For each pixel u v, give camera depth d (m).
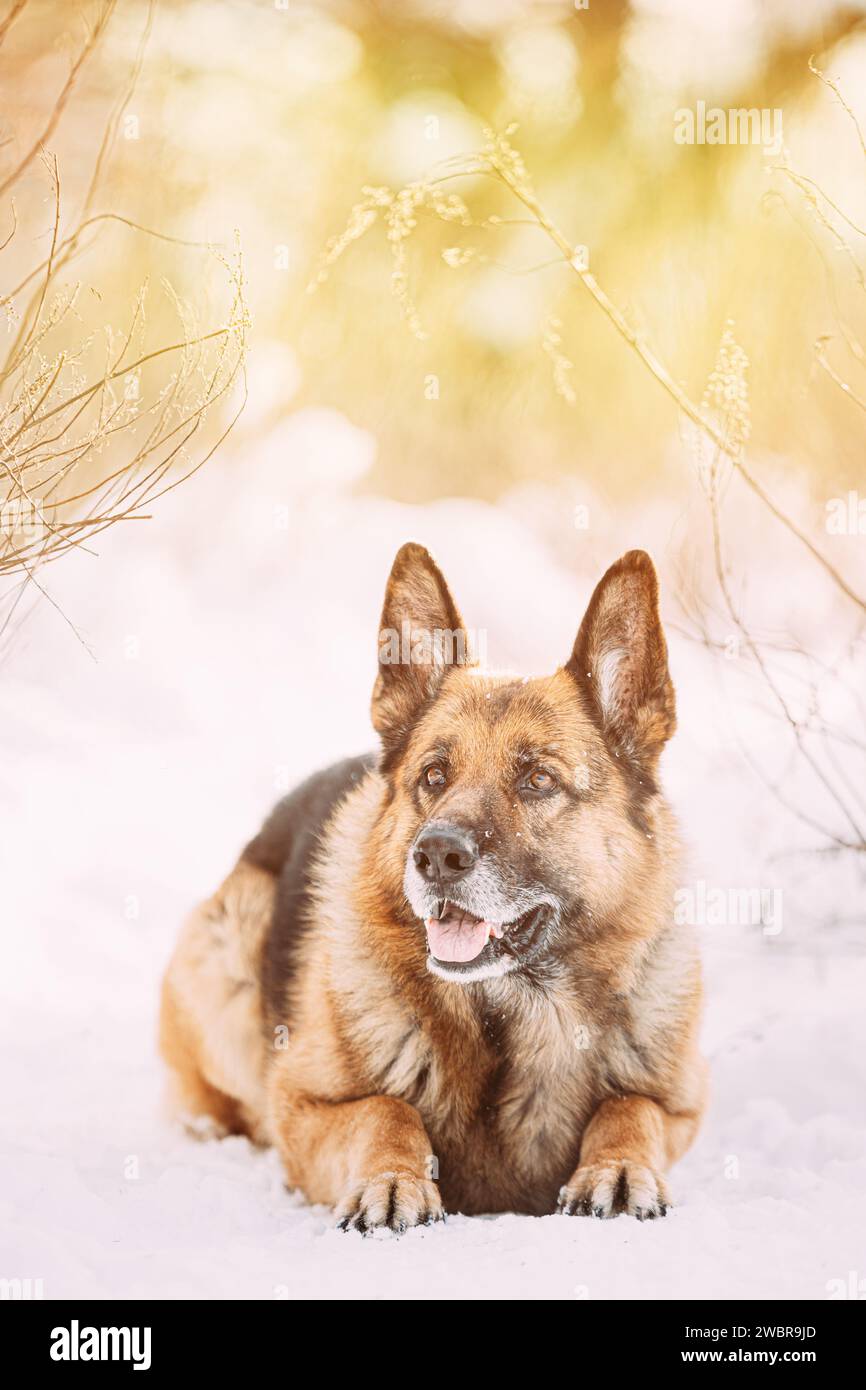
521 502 16.70
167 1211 4.55
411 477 17.19
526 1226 4.30
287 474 15.59
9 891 9.13
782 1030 6.48
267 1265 3.98
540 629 13.97
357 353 17.28
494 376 17.11
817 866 8.09
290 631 14.19
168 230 13.36
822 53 15.23
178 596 14.05
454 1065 4.91
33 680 12.67
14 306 5.88
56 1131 5.64
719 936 7.90
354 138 16.83
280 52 16.72
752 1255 4.09
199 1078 5.96
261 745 12.23
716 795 9.14
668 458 16.11
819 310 13.62
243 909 5.98
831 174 13.29
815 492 13.05
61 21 9.29
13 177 5.15
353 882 5.13
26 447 4.61
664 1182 4.58
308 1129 5.00
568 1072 4.94
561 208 16.03
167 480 15.46
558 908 4.78
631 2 16.86
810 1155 5.44
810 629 11.59
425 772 4.89
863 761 9.12
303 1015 5.23
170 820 10.63
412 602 5.18
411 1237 4.34
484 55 17.31
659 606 4.94
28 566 5.23
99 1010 7.50
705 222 15.54
